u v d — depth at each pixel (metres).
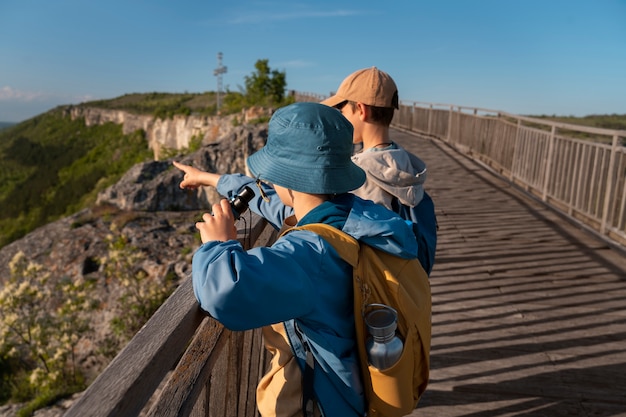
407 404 1.31
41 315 11.77
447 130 16.25
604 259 5.45
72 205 64.69
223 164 20.91
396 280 1.29
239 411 2.17
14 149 138.38
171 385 1.32
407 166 1.93
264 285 1.10
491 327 3.94
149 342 1.19
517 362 3.44
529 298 4.47
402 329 1.30
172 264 13.55
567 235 6.31
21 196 93.19
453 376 3.27
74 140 128.75
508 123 10.20
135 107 118.12
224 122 35.06
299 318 1.26
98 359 11.01
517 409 2.95
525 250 5.76
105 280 13.94
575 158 6.96
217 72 63.81
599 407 2.96
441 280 4.90
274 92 37.66
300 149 1.31
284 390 1.40
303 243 1.23
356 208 1.35
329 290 1.25
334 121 1.33
